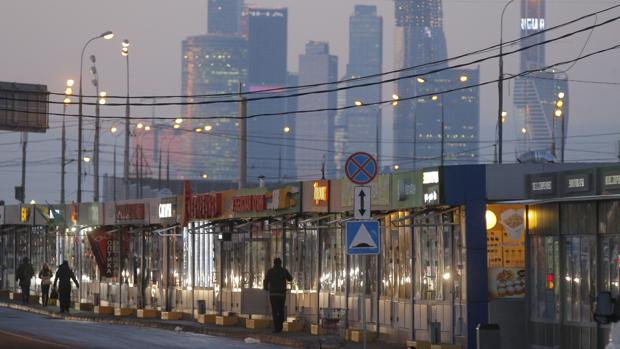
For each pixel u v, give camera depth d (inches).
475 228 1611.7
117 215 2847.0
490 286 1630.2
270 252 2203.5
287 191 2054.6
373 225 1445.6
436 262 1688.0
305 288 2084.2
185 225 2493.8
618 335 908.0
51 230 3344.0
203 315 2294.5
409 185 1713.8
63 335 1883.6
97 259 2869.1
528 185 1537.9
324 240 2027.6
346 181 1887.3
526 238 1578.5
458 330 1627.7
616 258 1400.1
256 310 2148.1
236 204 2253.9
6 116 3287.4
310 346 1750.7
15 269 3614.7
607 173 1395.2
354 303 1921.8
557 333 1505.9
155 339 1843.0
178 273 2564.0
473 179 1614.2
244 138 3038.9
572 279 1477.6
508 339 1622.8
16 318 2415.1
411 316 1734.7
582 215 1459.2
